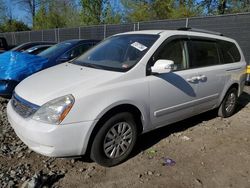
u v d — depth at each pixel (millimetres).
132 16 25203
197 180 3502
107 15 28891
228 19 10812
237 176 3627
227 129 5180
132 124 3830
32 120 3283
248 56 10344
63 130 3217
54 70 4289
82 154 3455
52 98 3303
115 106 3562
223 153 4223
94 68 4043
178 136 4777
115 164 3766
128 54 4152
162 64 3797
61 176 3498
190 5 22484
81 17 29406
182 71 4438
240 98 7578
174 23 12766
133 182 3428
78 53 7449
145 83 3863
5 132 4688
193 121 5543
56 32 21266
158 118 4176
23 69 6020
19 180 3375
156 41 4180
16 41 26812
